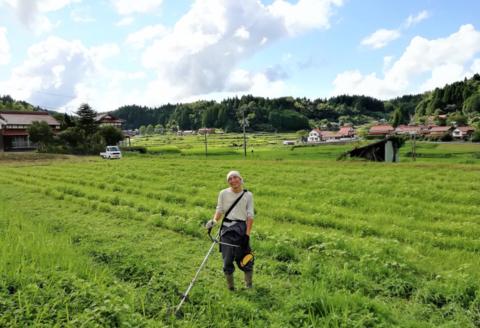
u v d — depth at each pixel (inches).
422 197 602.5
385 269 277.4
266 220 468.1
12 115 2859.3
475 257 319.3
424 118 6791.3
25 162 1748.3
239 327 201.3
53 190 719.1
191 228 411.2
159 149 3489.2
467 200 564.4
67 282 223.1
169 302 227.6
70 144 2623.0
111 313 192.2
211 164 1270.9
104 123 3754.9
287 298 233.1
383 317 206.1
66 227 439.5
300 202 562.3
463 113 6412.4
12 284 216.2
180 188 719.7
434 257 319.9
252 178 869.2
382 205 532.7
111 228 439.8
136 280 267.1
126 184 816.9
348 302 218.2
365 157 1754.4
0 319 178.9
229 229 250.5
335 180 792.3
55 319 185.8
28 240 314.0
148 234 410.9
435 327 201.5
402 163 1195.3
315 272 281.6
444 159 2145.7
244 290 253.6
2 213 479.8
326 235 368.2
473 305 223.8
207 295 232.5
